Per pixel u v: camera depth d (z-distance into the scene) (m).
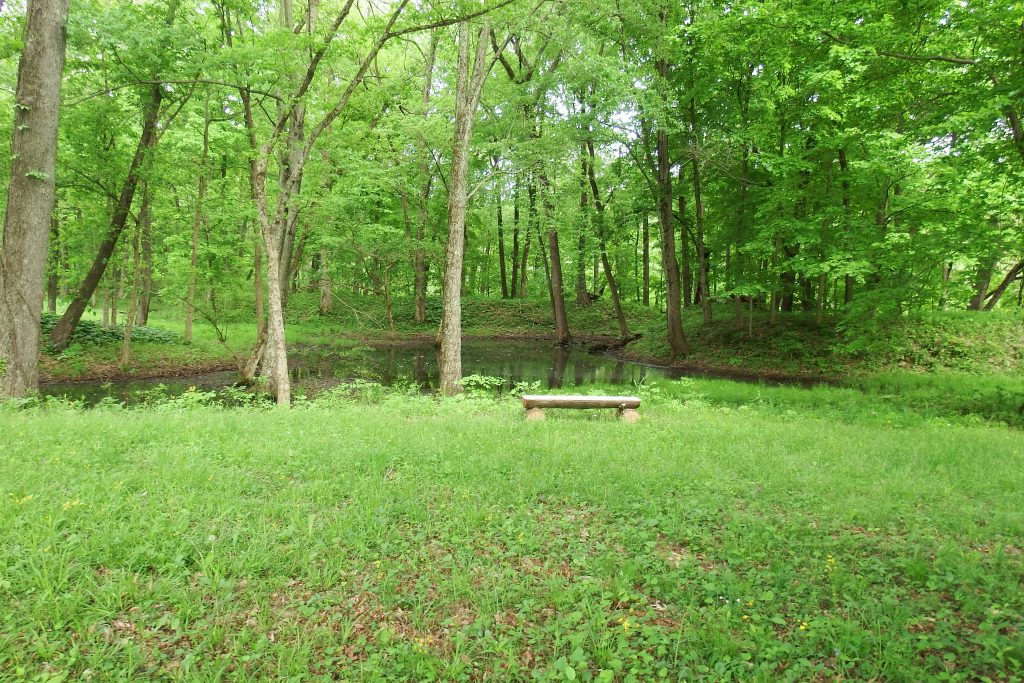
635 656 2.98
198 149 20.17
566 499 5.26
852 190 18.84
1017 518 4.87
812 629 3.22
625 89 17.25
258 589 3.55
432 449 6.82
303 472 5.73
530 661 3.03
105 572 3.63
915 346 19.62
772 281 21.39
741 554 4.14
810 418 10.84
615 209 27.95
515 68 25.89
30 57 10.79
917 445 7.88
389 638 3.13
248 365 16.80
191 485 5.13
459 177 14.62
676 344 24.09
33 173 10.82
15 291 10.80
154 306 32.59
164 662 2.91
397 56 28.41
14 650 2.86
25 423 7.46
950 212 14.92
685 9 18.88
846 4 10.51
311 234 20.48
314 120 17.27
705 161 20.08
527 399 9.70
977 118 10.25
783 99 17.22
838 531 4.65
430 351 27.75
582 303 38.81
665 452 7.02
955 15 10.03
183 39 12.82
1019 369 17.83
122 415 9.00
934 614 3.46
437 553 4.12
